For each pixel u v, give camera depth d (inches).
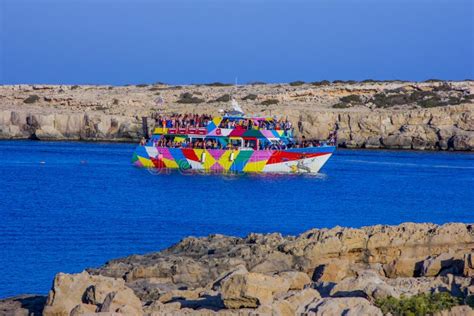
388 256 3767.2
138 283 3469.5
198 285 3390.7
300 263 3678.6
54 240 5851.4
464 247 3806.6
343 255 3759.8
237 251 3885.3
